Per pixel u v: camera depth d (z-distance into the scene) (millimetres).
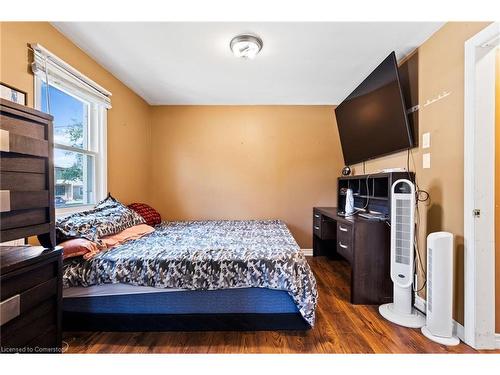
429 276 1699
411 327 1801
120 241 2068
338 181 3473
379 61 2375
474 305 1562
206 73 2641
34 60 1644
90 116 2406
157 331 1746
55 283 1223
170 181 3693
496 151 1587
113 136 2703
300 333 1731
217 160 3699
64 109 2088
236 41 1980
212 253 1820
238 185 3695
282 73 2637
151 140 3664
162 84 2934
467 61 1594
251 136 3695
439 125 1871
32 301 1089
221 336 1695
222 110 3682
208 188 3703
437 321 1655
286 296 1743
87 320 1727
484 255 1558
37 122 1137
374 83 2453
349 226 2273
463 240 1643
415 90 2156
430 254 1684
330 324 1854
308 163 3682
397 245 1958
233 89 3090
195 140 3688
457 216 1702
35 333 1108
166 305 1738
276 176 3686
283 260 1722
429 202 1974
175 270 1690
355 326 1828
